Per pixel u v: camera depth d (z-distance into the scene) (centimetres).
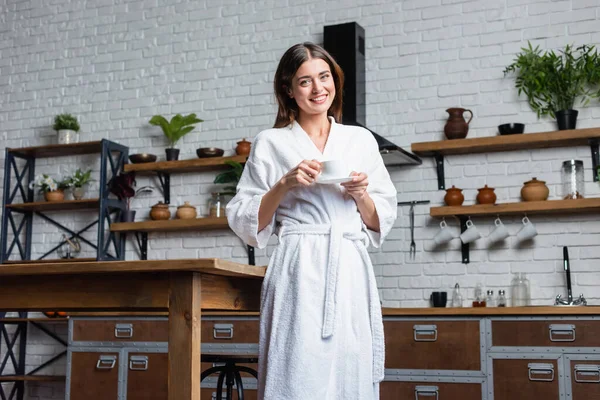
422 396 374
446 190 436
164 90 529
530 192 416
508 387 360
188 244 506
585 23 434
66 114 539
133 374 429
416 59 465
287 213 181
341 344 171
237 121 507
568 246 419
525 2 447
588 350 348
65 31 563
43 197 550
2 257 526
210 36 523
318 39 493
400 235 453
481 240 437
